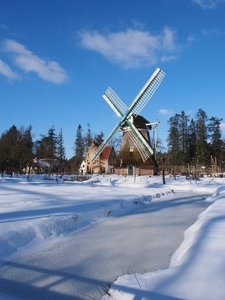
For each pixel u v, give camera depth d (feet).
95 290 17.24
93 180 116.06
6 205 39.17
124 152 132.46
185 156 201.57
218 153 204.44
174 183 109.40
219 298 12.28
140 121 117.91
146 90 97.60
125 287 15.05
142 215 43.01
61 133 234.17
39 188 67.41
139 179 115.85
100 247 26.00
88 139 239.50
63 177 139.33
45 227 28.84
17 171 151.12
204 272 15.28
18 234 25.68
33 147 222.07
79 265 21.44
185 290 13.34
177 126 209.97
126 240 28.35
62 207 39.88
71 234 30.48
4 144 156.15
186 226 34.91
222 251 18.53
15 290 17.24
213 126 208.95
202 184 106.01
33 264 21.47
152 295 13.21
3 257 22.31
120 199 53.16
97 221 37.52
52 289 17.40
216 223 27.86
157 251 24.58
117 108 103.09
